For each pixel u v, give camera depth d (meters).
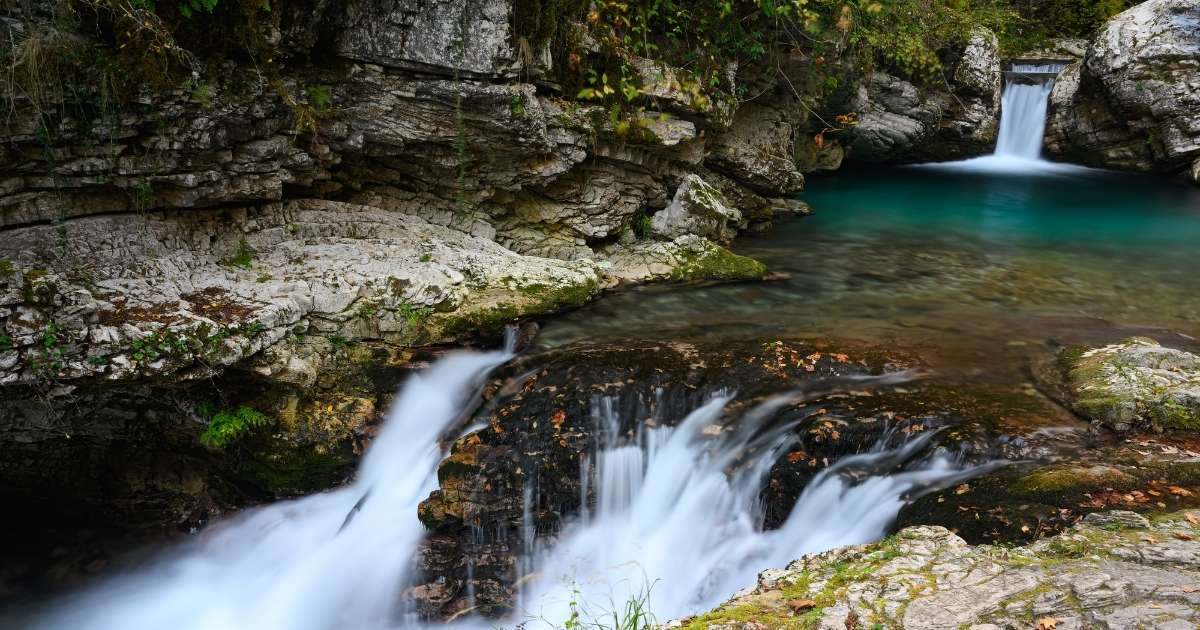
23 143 5.79
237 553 6.57
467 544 6.01
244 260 7.02
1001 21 18.77
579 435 6.17
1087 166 17.41
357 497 6.61
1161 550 4.06
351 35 7.12
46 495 6.93
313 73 7.12
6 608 6.32
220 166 6.76
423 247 7.82
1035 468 5.18
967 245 11.38
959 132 17.00
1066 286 9.52
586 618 5.55
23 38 5.50
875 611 3.68
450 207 8.64
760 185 12.05
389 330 7.00
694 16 9.74
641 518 6.14
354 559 6.18
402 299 7.05
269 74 6.71
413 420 6.76
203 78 6.32
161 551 6.69
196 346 5.81
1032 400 6.13
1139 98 15.70
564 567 5.96
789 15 10.34
